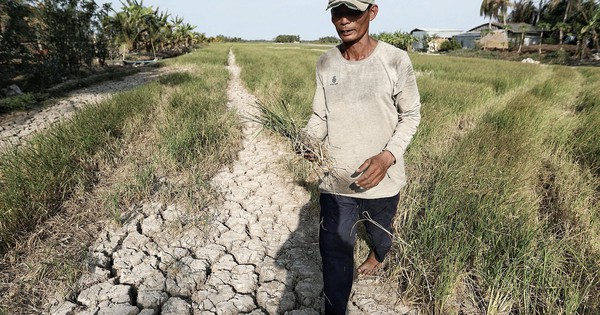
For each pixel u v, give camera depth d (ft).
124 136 17.12
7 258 8.20
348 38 5.10
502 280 6.98
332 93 5.51
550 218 9.77
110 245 8.88
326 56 5.66
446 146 14.69
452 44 163.53
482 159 12.12
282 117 6.19
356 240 8.46
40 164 11.73
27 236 8.96
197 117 18.94
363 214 6.37
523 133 15.11
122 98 23.40
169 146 14.14
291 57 77.92
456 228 8.07
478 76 41.96
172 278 7.77
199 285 7.73
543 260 7.13
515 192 9.92
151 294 7.26
